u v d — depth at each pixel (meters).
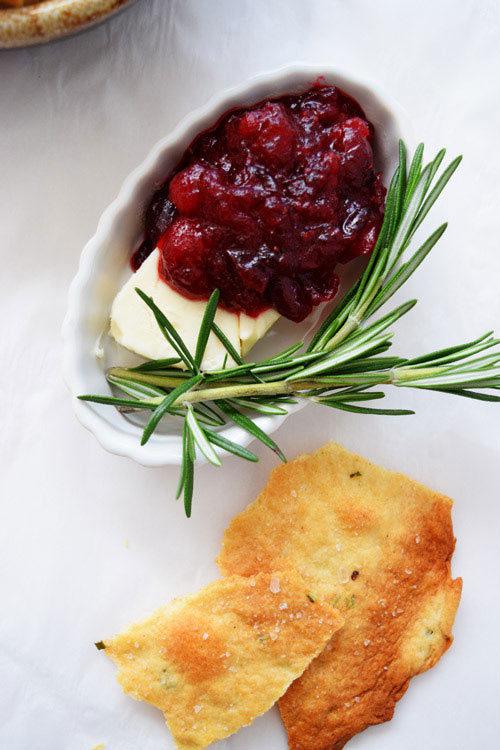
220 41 0.33
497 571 0.35
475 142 0.34
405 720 0.34
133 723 0.34
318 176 0.29
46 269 0.34
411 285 0.34
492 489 0.35
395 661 0.34
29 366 0.34
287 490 0.33
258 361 0.32
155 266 0.30
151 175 0.30
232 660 0.33
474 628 0.35
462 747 0.34
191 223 0.29
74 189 0.33
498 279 0.34
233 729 0.33
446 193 0.34
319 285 0.30
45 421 0.34
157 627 0.33
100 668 0.34
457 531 0.35
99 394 0.31
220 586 0.33
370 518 0.33
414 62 0.34
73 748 0.34
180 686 0.33
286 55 0.34
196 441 0.27
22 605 0.34
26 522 0.34
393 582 0.33
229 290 0.30
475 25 0.34
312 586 0.33
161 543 0.34
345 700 0.33
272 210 0.28
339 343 0.29
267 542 0.33
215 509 0.34
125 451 0.30
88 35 0.33
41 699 0.34
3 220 0.33
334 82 0.30
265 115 0.29
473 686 0.35
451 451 0.34
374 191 0.30
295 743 0.33
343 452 0.33
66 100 0.33
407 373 0.28
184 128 0.30
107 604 0.34
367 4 0.34
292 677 0.33
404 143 0.30
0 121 0.33
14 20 0.29
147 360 0.31
